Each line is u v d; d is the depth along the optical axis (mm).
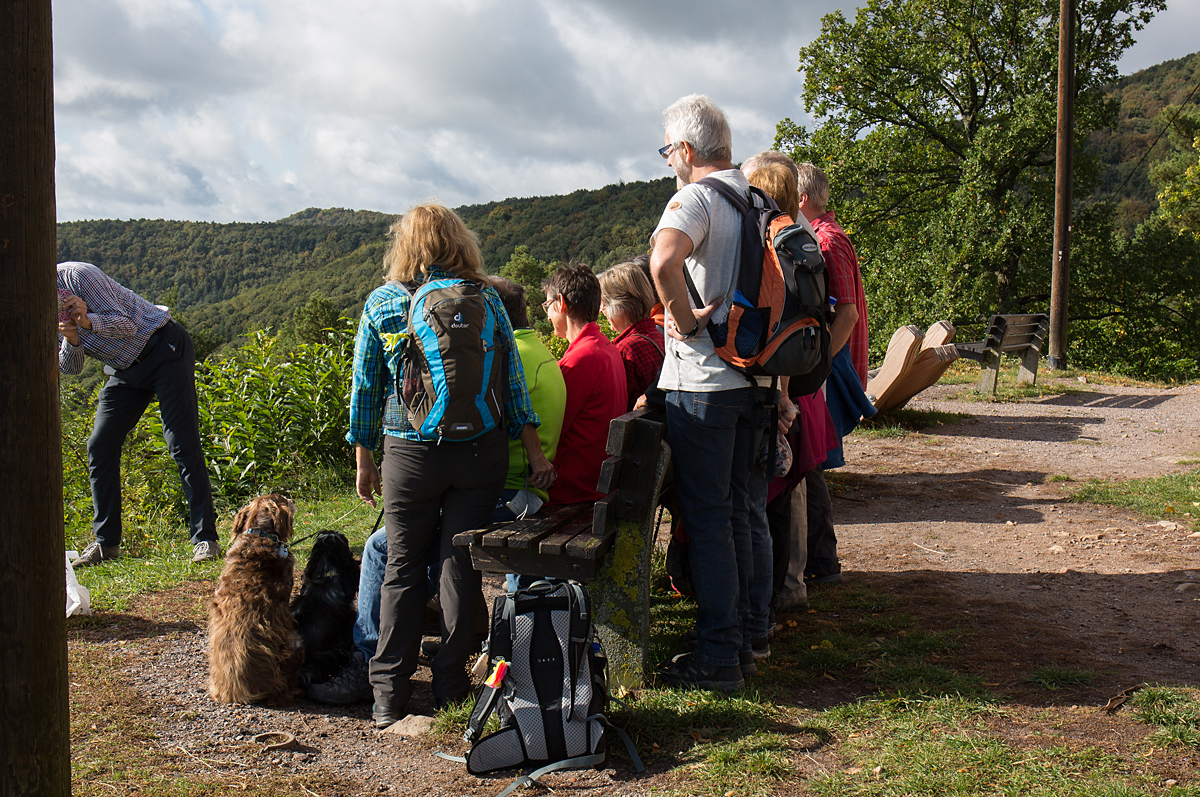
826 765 2615
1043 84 24797
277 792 2564
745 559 3342
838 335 3746
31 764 1800
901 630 3752
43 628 1803
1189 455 7422
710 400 3047
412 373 3004
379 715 3100
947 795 2371
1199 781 2375
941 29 26984
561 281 3824
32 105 1717
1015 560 4758
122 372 5266
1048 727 2766
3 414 1727
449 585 3193
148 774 2641
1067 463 7301
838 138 27188
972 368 13672
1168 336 28266
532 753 2664
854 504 6137
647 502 3193
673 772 2619
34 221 1734
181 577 4863
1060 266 15227
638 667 3221
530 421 3379
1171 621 3727
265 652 3213
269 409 8016
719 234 2945
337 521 6230
